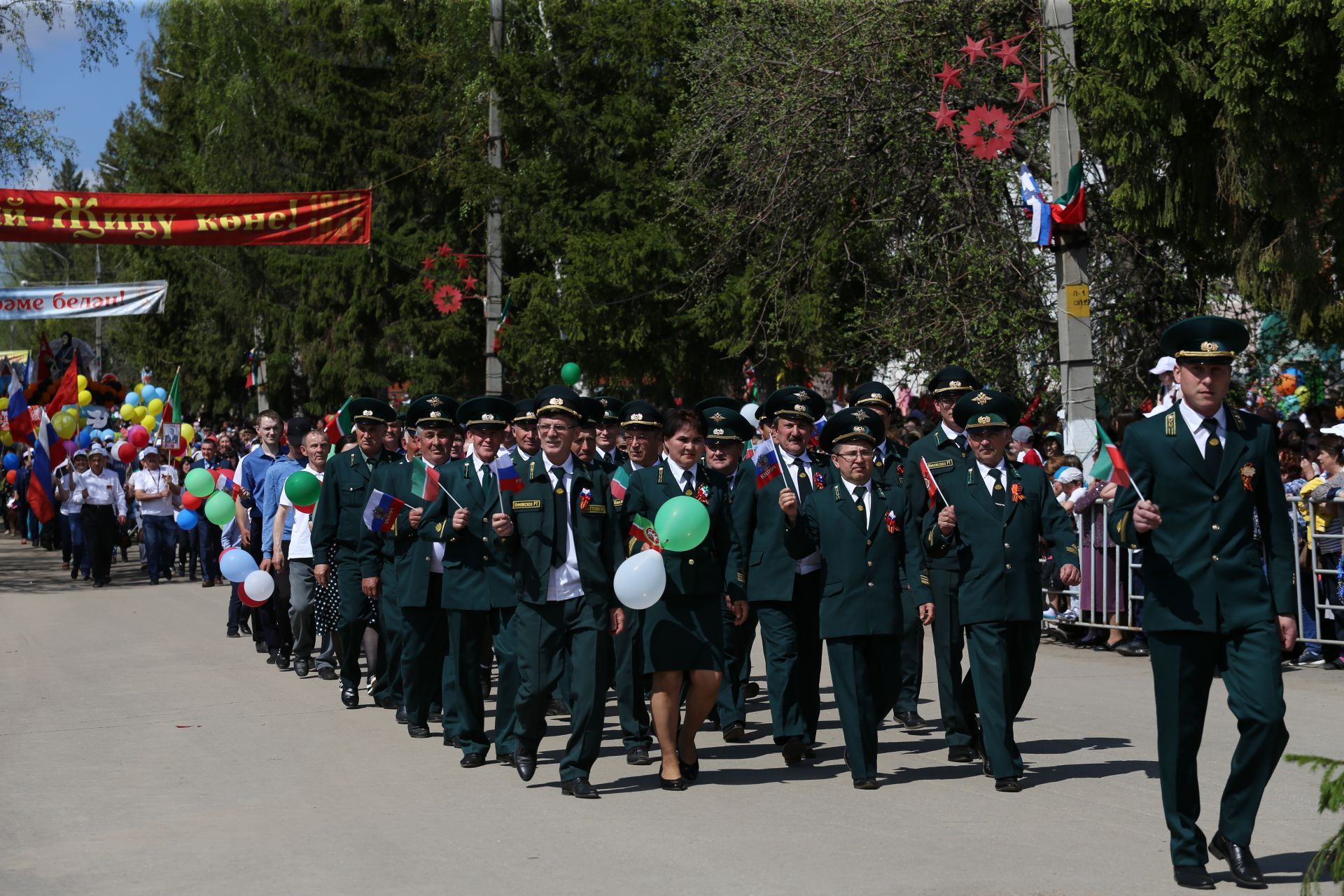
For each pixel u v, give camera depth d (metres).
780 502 9.52
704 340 30.58
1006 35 21.34
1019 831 8.02
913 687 11.48
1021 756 10.06
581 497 9.32
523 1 34.56
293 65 40.88
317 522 12.77
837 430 9.52
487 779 9.72
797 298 23.28
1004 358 21.03
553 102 31.36
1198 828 7.03
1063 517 9.45
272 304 45.84
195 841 8.06
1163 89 15.65
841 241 23.14
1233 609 6.90
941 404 10.85
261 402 49.94
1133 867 7.22
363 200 22.84
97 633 18.22
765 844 7.81
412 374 38.56
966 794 8.99
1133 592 14.40
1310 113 15.02
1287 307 16.59
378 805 8.93
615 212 31.09
